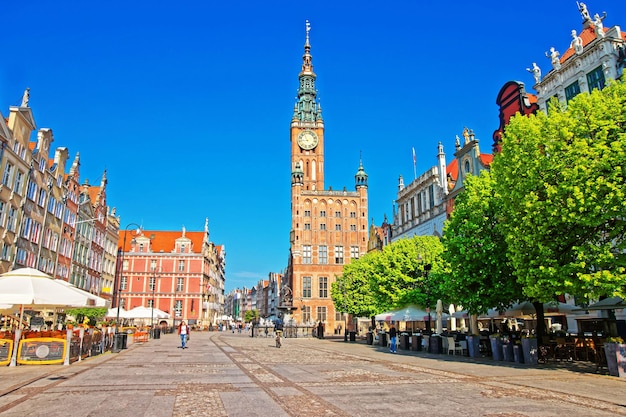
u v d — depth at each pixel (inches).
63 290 913.5
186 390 569.9
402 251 1734.7
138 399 501.7
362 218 3631.9
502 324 1637.6
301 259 3506.4
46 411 433.7
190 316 3912.4
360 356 1167.0
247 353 1272.1
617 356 705.0
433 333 1475.1
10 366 840.3
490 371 796.6
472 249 1058.7
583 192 724.7
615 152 711.1
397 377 718.5
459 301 1119.0
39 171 1813.5
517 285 1004.6
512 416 425.4
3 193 1505.9
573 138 789.9
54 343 877.8
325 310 3457.2
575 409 458.6
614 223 750.5
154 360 1007.0
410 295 1583.4
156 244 4077.3
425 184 2294.5
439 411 447.2
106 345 1280.8
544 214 786.8
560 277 754.8
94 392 548.4
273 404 478.0
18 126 1605.6
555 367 850.1
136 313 2166.6
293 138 4089.6
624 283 682.2
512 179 870.4
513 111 1630.2
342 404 481.7
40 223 1836.9
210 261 4466.0
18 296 845.2
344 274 2576.3
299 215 3567.9
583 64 1305.4
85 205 2486.5
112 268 3107.8
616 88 781.9
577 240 781.9
